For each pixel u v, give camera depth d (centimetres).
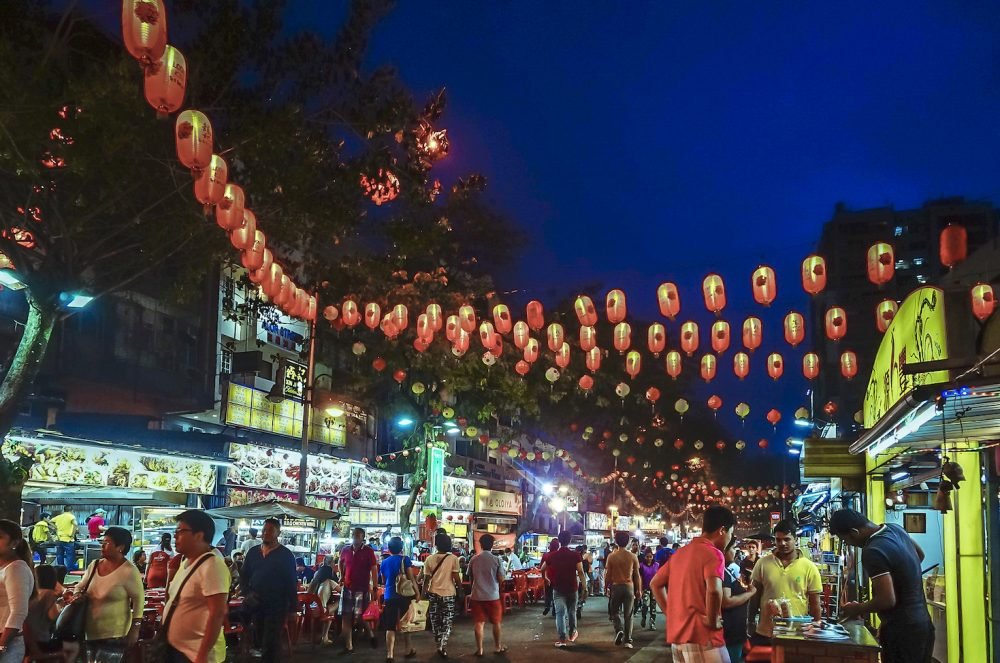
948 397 711
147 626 1215
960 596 1030
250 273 1145
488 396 2895
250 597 1029
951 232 1012
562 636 1516
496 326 1591
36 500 1698
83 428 2023
